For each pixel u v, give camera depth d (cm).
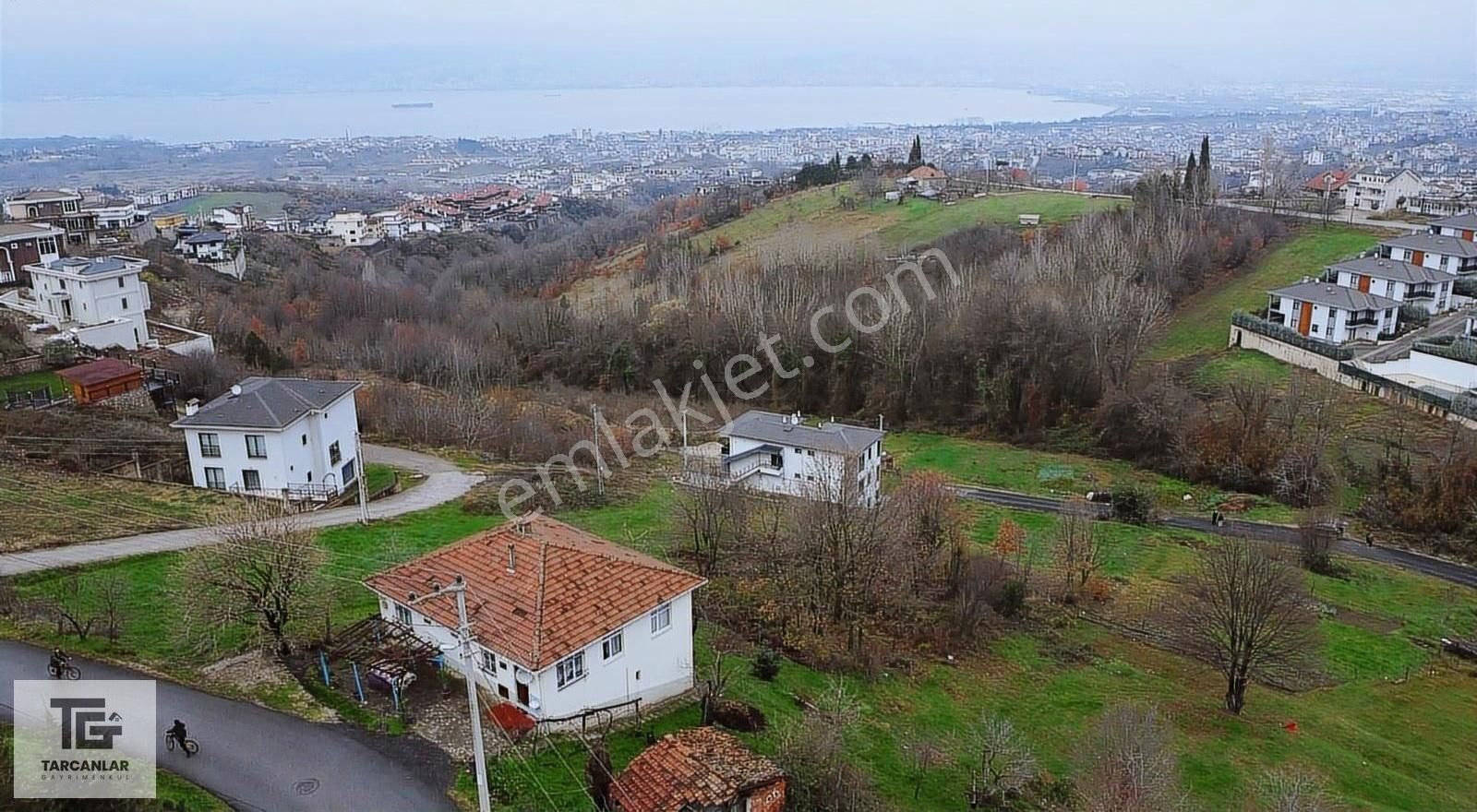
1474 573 5678
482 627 3036
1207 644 4244
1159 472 7531
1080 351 8550
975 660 4309
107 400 6366
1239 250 11038
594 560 3309
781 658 3869
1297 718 4041
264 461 5353
